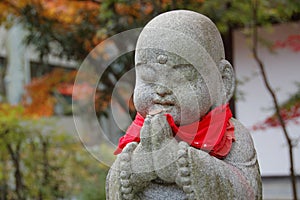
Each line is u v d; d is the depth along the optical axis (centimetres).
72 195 645
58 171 620
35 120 600
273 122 526
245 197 186
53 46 659
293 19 674
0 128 570
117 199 181
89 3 579
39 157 603
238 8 532
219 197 178
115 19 523
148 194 184
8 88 912
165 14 197
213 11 505
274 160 844
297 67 802
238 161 194
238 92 578
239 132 202
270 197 730
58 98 780
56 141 613
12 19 634
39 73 864
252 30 552
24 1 565
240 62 792
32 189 600
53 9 575
